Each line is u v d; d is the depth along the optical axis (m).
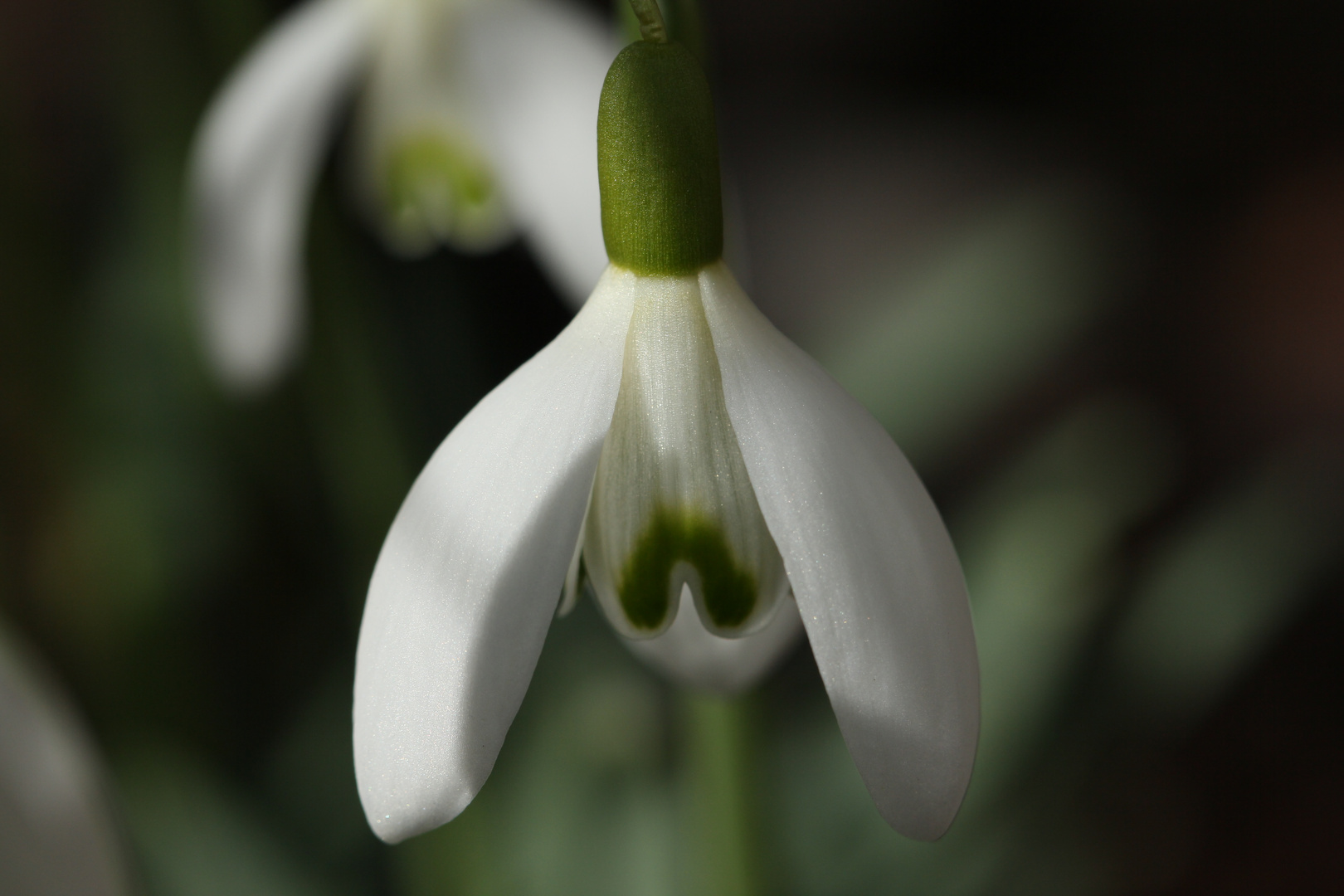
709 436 0.18
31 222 0.34
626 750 0.29
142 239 0.34
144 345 0.34
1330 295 0.54
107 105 0.47
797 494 0.17
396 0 0.23
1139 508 0.31
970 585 0.31
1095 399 0.50
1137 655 0.31
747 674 0.19
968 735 0.17
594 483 0.18
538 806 0.29
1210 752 0.41
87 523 0.34
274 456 0.35
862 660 0.17
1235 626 0.30
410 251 0.25
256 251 0.24
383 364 0.33
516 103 0.23
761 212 0.56
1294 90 0.65
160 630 0.33
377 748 0.17
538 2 0.24
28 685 0.19
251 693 0.34
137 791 0.30
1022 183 0.58
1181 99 0.65
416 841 0.27
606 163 0.18
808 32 0.66
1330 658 0.44
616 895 0.27
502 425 0.18
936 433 0.33
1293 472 0.32
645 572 0.18
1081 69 0.66
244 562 0.35
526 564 0.17
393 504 0.29
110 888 0.19
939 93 0.66
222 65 0.29
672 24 0.19
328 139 0.25
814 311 0.51
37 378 0.34
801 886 0.28
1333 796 0.40
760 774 0.21
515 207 0.24
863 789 0.29
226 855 0.29
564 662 0.31
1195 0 0.66
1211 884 0.37
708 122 0.18
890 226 0.55
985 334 0.33
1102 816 0.33
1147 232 0.59
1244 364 0.53
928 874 0.28
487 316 0.37
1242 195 0.61
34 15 0.50
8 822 0.19
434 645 0.17
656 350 0.18
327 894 0.29
